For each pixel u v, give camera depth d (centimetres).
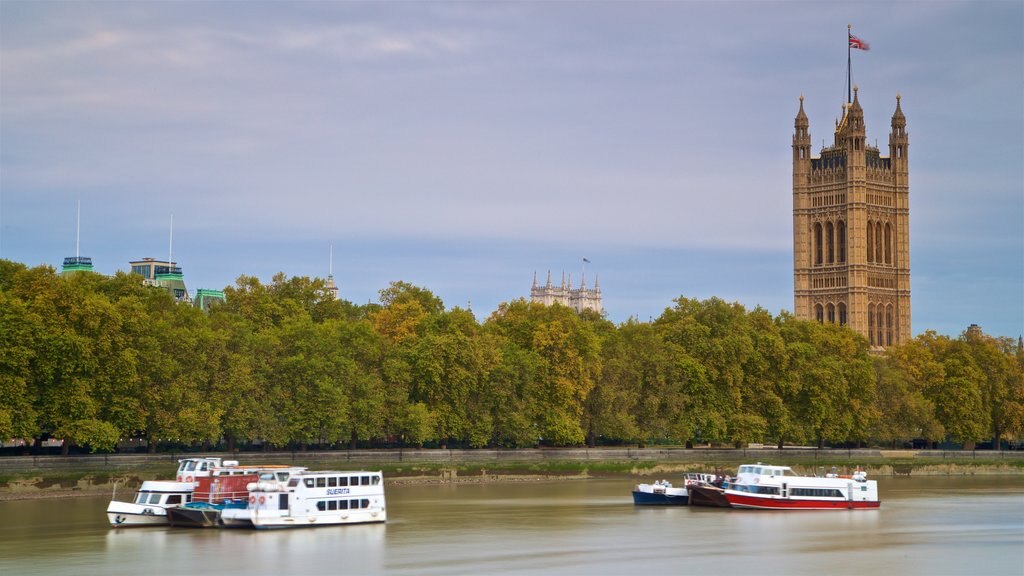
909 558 13225
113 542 13738
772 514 17162
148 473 18388
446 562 12669
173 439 18975
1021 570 12550
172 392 18700
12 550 13175
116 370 18162
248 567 12319
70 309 17988
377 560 12744
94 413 17812
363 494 15525
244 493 15450
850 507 18112
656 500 18050
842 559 13125
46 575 11875
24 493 17450
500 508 17425
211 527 14900
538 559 12900
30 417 17312
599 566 12544
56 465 18150
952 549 13850
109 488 18112
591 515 16662
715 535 14800
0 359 17050
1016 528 15738
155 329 19138
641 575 12106
